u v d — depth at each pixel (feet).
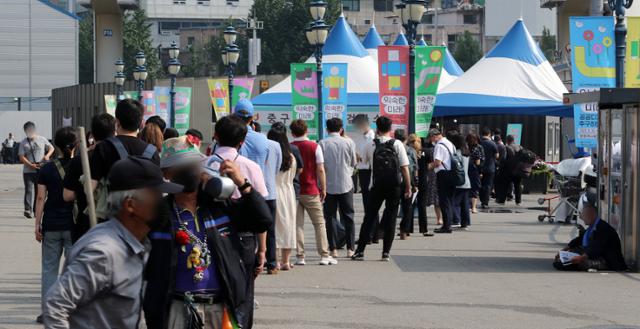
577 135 99.71
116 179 26.45
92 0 302.45
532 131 195.52
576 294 66.18
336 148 83.66
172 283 32.07
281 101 178.60
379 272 76.84
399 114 115.85
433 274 75.87
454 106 160.45
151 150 43.47
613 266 77.51
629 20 100.37
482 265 81.35
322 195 79.87
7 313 58.23
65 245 55.62
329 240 83.71
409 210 101.81
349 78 183.73
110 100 227.61
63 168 55.06
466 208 114.32
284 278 73.31
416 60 116.98
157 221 27.02
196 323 32.22
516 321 56.75
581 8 228.02
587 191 98.78
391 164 82.38
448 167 108.06
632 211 76.79
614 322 56.49
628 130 76.33
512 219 130.11
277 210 75.87
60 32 543.80
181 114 211.82
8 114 444.96
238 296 33.14
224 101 185.57
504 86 164.96
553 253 90.33
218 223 33.19
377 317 57.82
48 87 542.98
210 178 32.78
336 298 64.49
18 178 259.19
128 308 26.53
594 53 101.09
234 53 186.80
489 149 148.15
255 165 47.62
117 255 26.03
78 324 26.18
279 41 543.80
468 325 55.47
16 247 93.40
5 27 536.42
